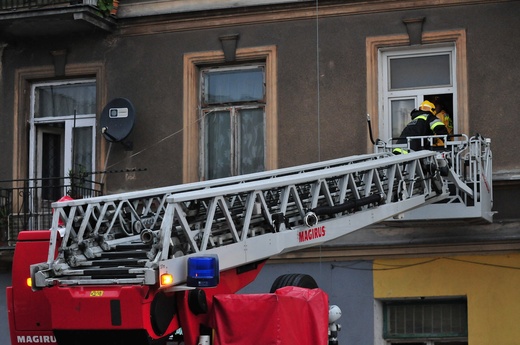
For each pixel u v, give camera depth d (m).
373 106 46.34
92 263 28.95
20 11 48.19
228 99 49.12
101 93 50.38
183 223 28.36
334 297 45.69
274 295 28.31
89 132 51.38
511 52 44.53
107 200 30.88
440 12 45.66
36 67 51.62
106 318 27.34
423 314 44.94
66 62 51.09
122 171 49.56
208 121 49.38
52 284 28.27
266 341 28.20
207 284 27.33
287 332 28.44
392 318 45.31
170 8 49.31
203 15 48.81
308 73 47.31
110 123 49.22
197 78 49.44
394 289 44.88
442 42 45.62
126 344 27.52
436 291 44.28
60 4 48.91
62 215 29.75
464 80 45.03
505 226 43.53
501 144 44.34
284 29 47.81
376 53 46.50
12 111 51.69
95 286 27.72
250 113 48.91
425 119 42.38
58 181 51.59
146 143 49.47
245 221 30.31
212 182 33.44
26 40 51.69
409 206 37.34
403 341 45.03
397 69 46.78
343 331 45.47
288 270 46.38
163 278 27.25
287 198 31.91
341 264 45.78
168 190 32.41
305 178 32.31
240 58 48.41
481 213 40.69
